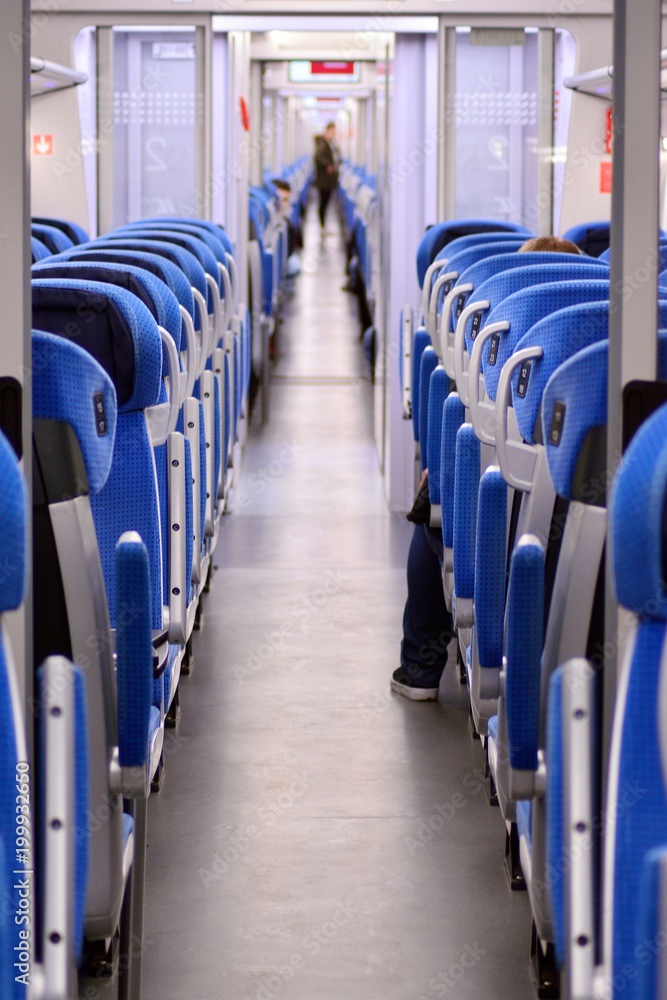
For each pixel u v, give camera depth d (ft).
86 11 24.79
